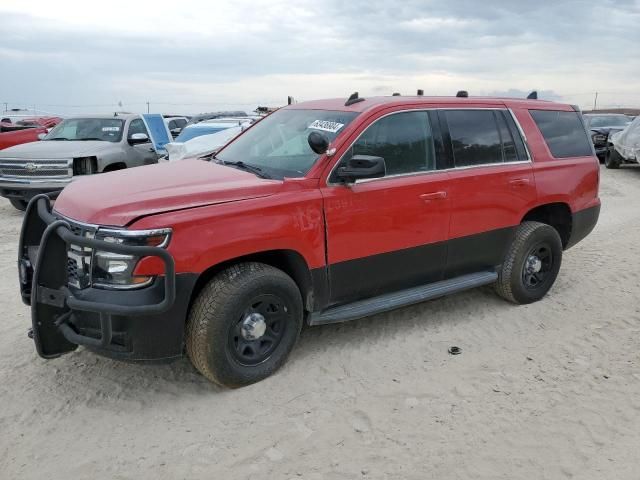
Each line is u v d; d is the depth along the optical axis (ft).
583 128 19.97
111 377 13.61
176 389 13.10
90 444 11.09
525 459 10.66
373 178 13.64
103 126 36.94
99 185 13.24
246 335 12.73
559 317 17.54
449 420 11.90
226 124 38.19
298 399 12.67
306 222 13.14
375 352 14.96
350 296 14.65
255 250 12.49
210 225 11.82
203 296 12.23
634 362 14.52
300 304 13.55
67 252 12.05
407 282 15.72
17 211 35.47
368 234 14.26
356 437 11.32
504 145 17.42
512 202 17.20
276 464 10.52
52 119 88.28
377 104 15.07
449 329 16.49
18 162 31.94
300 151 14.56
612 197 40.86
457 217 15.98
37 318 12.07
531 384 13.39
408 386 13.26
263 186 12.84
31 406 12.35
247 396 12.77
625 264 23.07
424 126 15.69
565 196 18.67
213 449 10.94
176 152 30.37
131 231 11.14
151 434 11.41
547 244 18.33
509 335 16.19
